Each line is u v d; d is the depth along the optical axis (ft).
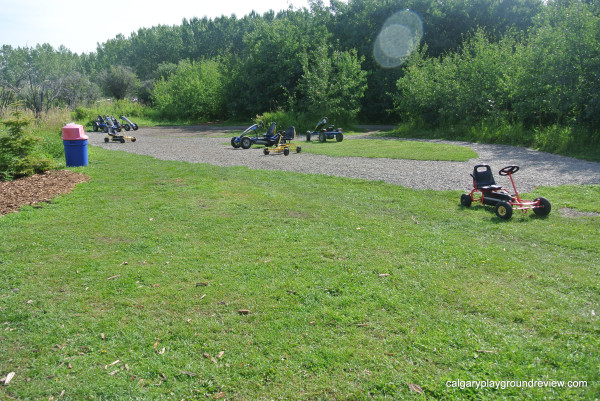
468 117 65.46
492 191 24.09
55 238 19.56
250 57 113.91
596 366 9.71
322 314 12.43
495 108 63.00
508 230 19.93
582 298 13.14
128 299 13.62
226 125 107.24
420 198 26.40
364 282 14.51
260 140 54.49
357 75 91.25
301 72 104.22
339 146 55.77
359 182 31.22
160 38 268.62
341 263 16.21
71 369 10.18
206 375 9.90
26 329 11.94
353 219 22.18
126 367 10.21
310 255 17.12
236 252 17.65
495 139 57.77
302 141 63.72
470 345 10.76
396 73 104.22
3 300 13.60
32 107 76.48
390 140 63.10
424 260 16.42
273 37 107.45
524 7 106.52
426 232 19.88
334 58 90.63
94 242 19.10
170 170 37.35
